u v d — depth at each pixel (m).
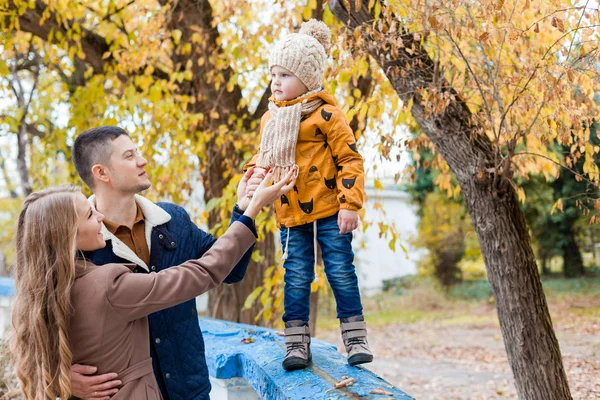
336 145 2.38
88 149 2.18
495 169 3.27
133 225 2.27
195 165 6.35
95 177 2.20
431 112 3.17
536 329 3.37
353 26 3.39
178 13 5.66
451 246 18.53
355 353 2.36
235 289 5.96
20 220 1.96
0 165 10.73
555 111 3.00
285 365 2.39
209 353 3.00
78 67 6.98
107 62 5.88
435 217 18.53
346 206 2.30
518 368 3.43
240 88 6.07
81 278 1.90
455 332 12.78
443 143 3.47
